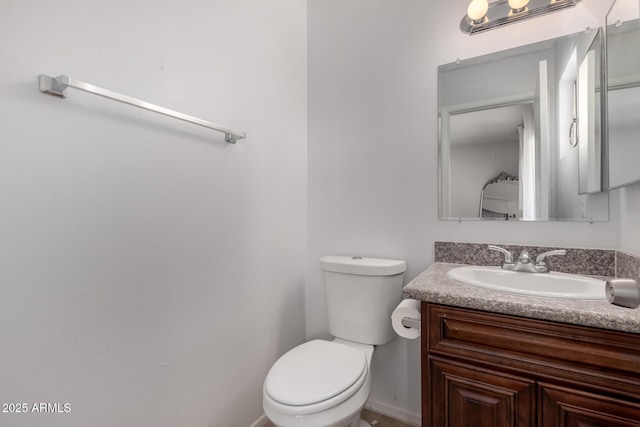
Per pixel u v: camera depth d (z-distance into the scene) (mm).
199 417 1157
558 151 1213
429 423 953
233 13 1315
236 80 1329
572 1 1178
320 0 1771
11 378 706
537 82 1259
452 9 1417
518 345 834
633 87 925
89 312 842
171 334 1060
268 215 1518
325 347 1313
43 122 749
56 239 775
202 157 1176
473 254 1348
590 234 1162
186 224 1112
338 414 985
